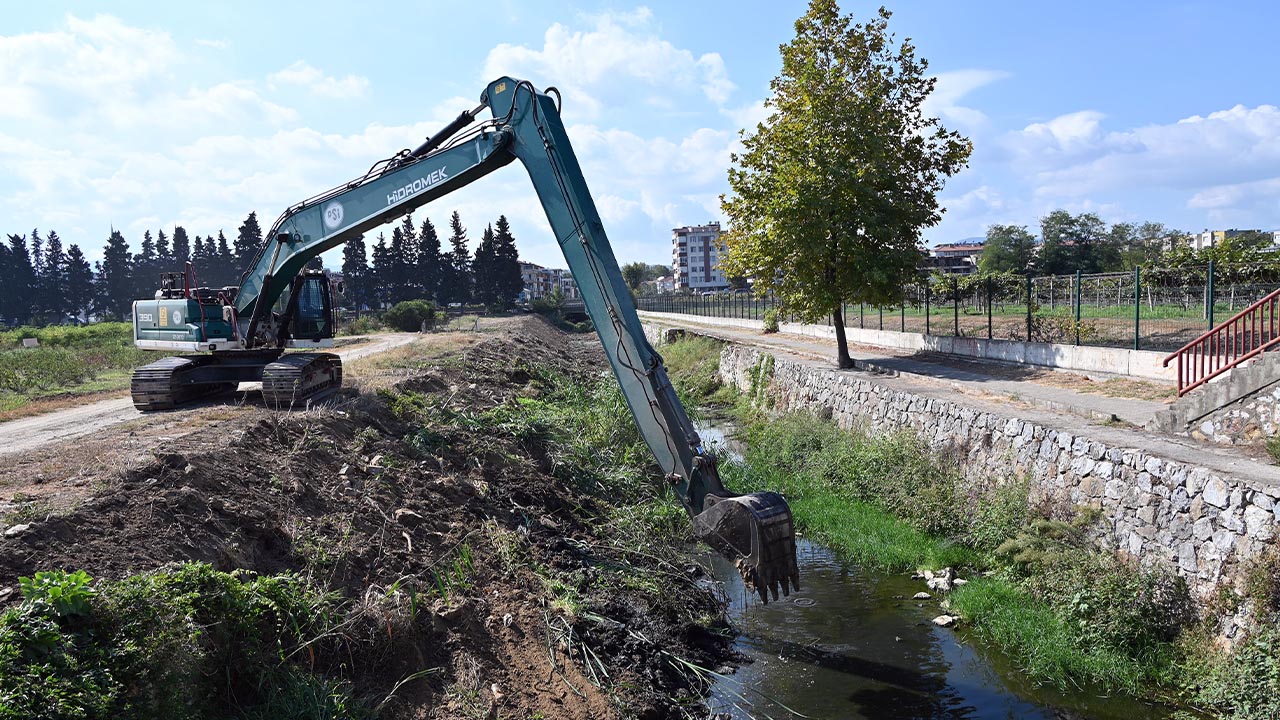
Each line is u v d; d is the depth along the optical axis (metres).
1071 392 16.14
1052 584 10.19
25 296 86.50
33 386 21.84
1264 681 7.48
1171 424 11.74
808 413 22.22
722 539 8.72
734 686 8.87
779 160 23.34
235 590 6.41
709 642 10.01
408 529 9.75
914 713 8.22
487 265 98.62
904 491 14.66
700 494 9.38
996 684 8.80
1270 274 17.86
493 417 16.19
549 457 15.45
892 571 12.36
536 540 11.17
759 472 18.08
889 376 21.31
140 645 5.20
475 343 34.78
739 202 24.11
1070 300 23.45
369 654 7.17
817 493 16.16
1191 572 9.08
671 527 13.70
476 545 10.20
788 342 35.19
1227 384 10.81
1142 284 19.44
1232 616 8.31
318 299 16.30
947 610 10.74
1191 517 9.16
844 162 22.14
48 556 6.33
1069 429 12.12
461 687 7.34
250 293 14.98
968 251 124.25
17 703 4.36
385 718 6.61
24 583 5.22
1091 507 10.98
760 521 8.37
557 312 104.12
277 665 6.39
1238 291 19.66
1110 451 10.73
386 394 15.28
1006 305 31.28
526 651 8.34
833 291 22.77
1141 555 9.90
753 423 24.78
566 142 10.97
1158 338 19.92
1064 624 9.54
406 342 40.09
